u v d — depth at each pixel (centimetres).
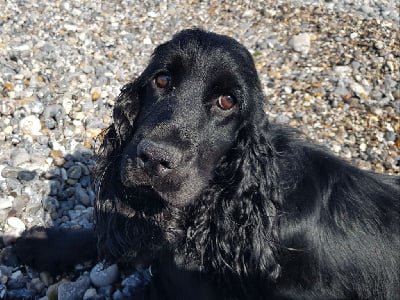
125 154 29
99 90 50
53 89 49
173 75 29
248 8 65
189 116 28
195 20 64
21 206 39
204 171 29
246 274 30
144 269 37
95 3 65
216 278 31
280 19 63
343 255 32
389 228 32
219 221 30
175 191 28
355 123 49
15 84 48
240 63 29
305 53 58
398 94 52
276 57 57
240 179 30
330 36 60
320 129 48
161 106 29
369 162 45
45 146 44
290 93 52
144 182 28
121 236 33
